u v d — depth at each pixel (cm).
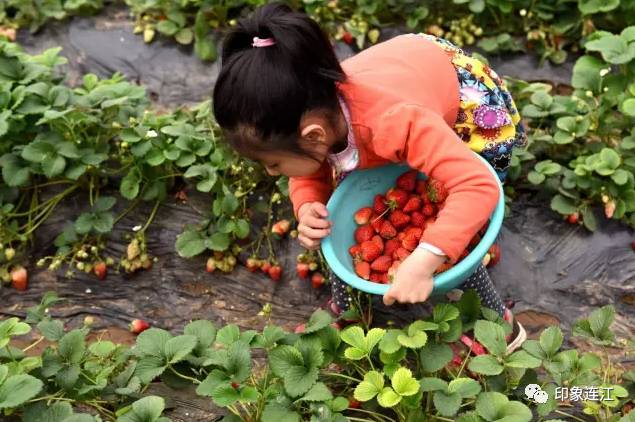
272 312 282
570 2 361
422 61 230
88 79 329
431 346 220
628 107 286
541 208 300
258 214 306
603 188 287
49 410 213
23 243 305
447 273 208
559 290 280
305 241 234
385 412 231
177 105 361
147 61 375
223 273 295
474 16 369
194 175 287
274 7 205
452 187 203
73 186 316
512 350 250
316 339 225
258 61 194
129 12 397
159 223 309
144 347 226
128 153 316
